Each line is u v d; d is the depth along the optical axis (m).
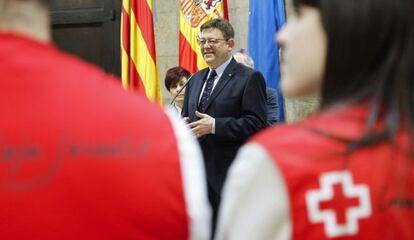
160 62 7.26
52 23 7.71
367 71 1.10
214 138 3.59
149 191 1.06
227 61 3.83
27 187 1.02
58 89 1.06
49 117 1.04
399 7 1.07
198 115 3.58
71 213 1.03
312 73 1.15
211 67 3.85
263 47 6.27
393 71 1.08
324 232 1.01
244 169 1.07
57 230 1.02
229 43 3.82
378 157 1.03
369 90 1.09
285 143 1.05
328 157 1.03
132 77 6.46
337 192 1.02
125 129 1.07
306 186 1.02
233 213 1.07
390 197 1.02
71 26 7.73
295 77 1.17
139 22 6.48
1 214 1.02
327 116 1.09
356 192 1.02
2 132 1.03
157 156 1.07
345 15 1.08
